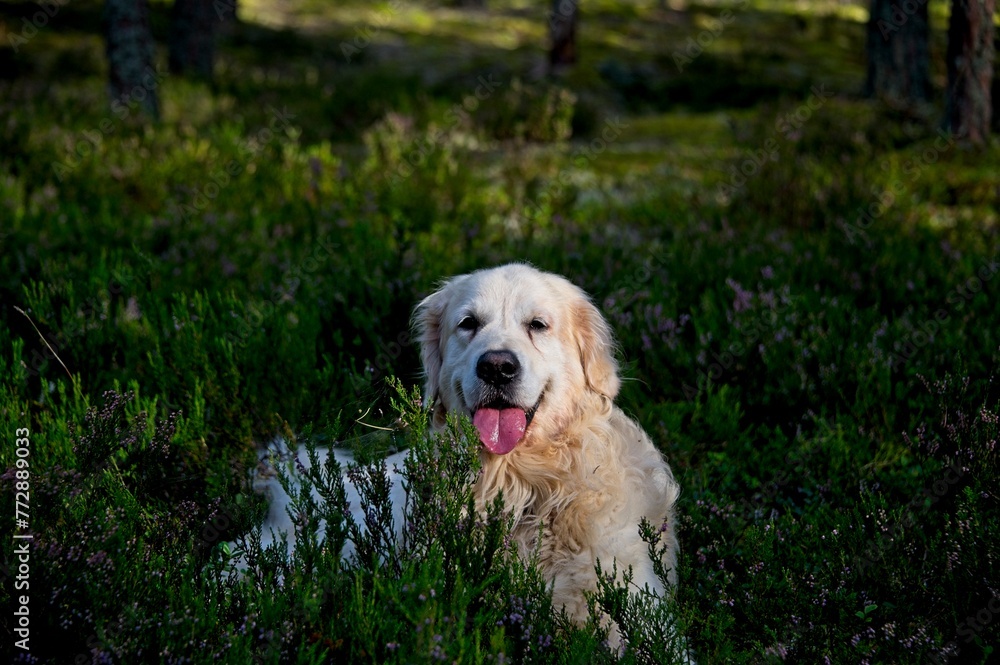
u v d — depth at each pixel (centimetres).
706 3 3653
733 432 400
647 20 3250
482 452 320
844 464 369
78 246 600
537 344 326
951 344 435
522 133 1199
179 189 770
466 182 806
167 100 1285
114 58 1085
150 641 221
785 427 421
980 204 836
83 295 473
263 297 522
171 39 1709
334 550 259
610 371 349
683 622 243
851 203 740
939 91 1478
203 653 218
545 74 2139
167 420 336
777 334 451
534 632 239
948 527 290
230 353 401
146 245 605
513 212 783
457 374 326
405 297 486
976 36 998
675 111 1891
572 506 314
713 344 462
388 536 277
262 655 222
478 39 2855
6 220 638
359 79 1777
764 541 292
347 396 393
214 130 941
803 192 770
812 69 2312
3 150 809
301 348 419
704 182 908
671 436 396
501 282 338
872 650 255
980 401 367
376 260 552
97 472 286
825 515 320
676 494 337
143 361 423
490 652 219
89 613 232
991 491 295
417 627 213
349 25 2923
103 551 235
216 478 333
